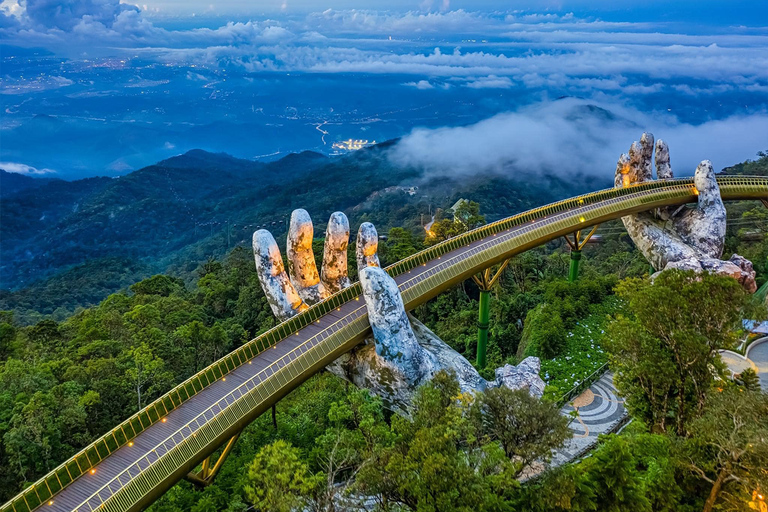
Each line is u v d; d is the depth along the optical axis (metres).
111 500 29.05
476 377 46.31
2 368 55.38
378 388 44.19
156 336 65.88
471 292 95.00
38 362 62.56
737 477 28.73
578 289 68.81
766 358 54.34
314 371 41.19
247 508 35.06
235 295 103.94
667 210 78.19
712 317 35.44
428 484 24.67
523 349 63.81
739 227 117.75
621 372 40.47
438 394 32.12
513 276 97.75
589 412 47.34
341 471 37.94
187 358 65.56
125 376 53.84
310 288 53.00
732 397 30.11
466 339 74.00
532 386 46.44
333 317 46.94
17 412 43.56
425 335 50.56
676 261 69.00
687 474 33.47
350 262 90.88
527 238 60.75
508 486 27.39
